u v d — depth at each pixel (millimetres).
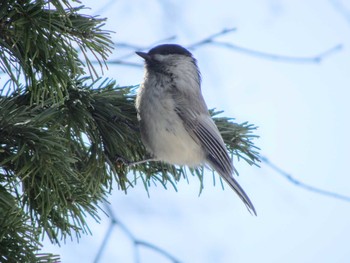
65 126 5465
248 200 7934
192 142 7773
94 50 4762
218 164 7805
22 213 4547
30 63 4539
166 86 8156
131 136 6652
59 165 4453
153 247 8039
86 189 5207
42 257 4426
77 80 5758
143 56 8406
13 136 4457
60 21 4484
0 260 4309
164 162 7152
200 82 8867
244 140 7148
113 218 8023
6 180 4566
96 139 5629
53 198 4562
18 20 4320
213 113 7996
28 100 5410
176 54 8469
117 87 5988
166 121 7758
